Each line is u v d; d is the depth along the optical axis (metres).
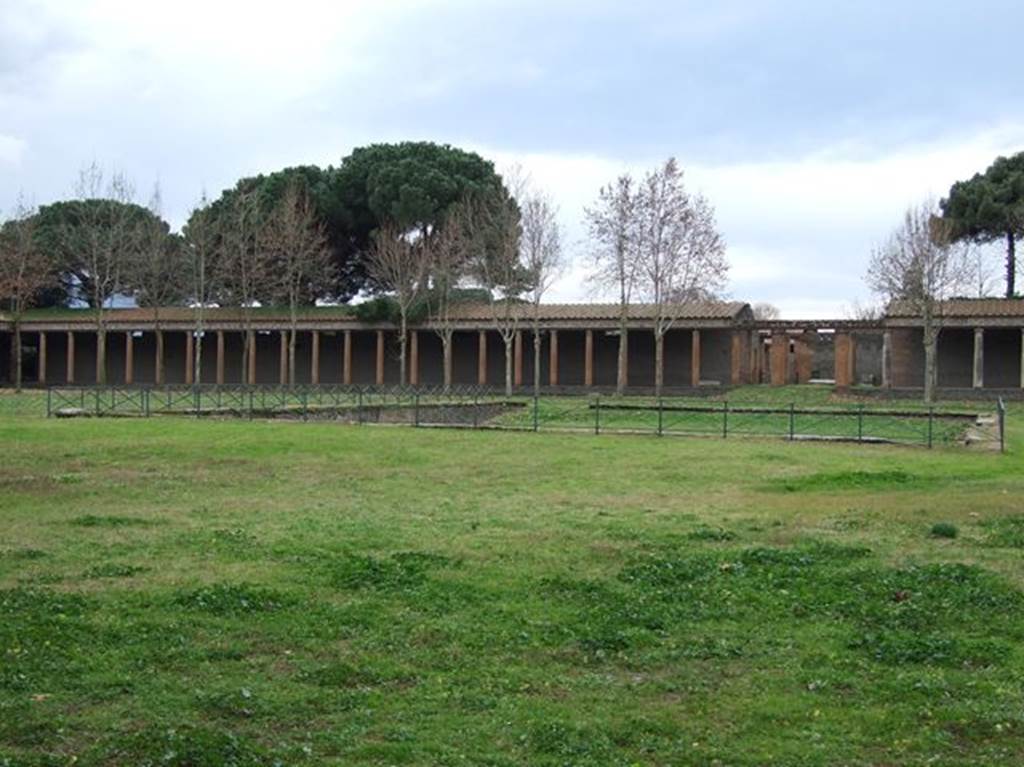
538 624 10.88
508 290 69.88
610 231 67.44
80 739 7.67
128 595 11.77
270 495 20.91
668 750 7.67
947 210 79.44
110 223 82.94
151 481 22.75
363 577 12.72
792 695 8.84
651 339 76.88
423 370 82.19
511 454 29.59
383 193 81.12
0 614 10.77
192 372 80.69
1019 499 20.02
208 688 8.80
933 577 12.87
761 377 78.44
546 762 7.38
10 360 88.31
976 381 63.66
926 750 7.70
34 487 21.41
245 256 77.19
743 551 14.50
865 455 29.89
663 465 27.06
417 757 7.45
